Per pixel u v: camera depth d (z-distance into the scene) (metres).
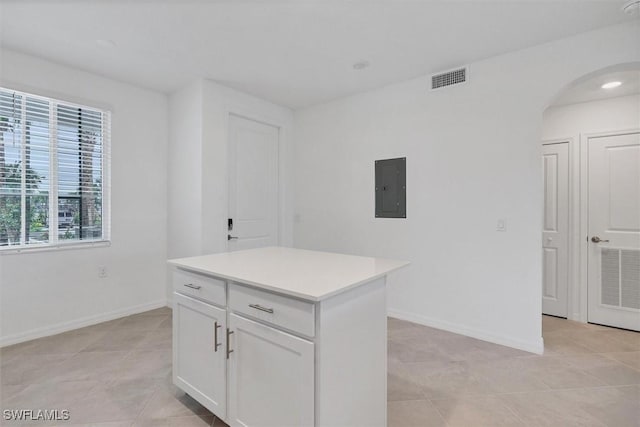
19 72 2.62
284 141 4.08
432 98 3.04
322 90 3.49
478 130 2.78
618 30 2.21
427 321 3.07
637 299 3.02
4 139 2.59
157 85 3.34
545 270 3.52
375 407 1.54
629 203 3.08
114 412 1.78
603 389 2.02
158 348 2.56
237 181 3.62
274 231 4.04
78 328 2.96
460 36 2.38
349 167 3.66
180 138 3.43
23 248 2.67
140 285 3.41
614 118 3.14
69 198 2.96
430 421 1.72
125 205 3.29
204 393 1.69
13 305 2.63
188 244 3.34
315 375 1.22
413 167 3.17
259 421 1.43
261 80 3.22
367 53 2.65
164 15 2.12
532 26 2.24
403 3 1.99
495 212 2.71
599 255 3.21
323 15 2.12
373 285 1.53
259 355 1.42
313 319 1.22
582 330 3.04
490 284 2.73
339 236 3.76
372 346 1.52
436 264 3.02
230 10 2.07
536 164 2.52
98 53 2.65
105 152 3.16
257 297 1.42
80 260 2.99
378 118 3.42
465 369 2.26
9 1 1.96
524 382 2.10
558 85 2.42
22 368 2.24
